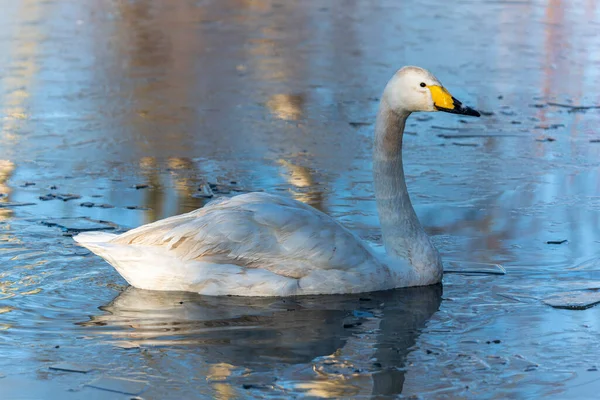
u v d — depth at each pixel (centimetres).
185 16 3259
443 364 908
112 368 895
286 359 916
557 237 1296
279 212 1085
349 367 900
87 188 1527
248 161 1705
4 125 1923
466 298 1084
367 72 2461
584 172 1647
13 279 1112
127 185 1548
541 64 2581
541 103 2177
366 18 3259
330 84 2334
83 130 1898
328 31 3022
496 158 1738
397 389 855
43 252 1202
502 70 2503
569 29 3097
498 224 1358
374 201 1466
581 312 1040
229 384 863
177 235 1077
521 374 885
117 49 2686
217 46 2764
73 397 841
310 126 1958
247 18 3238
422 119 2045
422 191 1531
